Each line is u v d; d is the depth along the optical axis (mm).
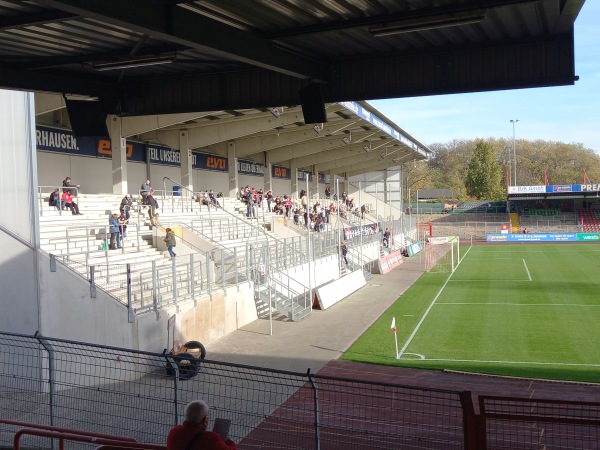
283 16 8258
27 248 16922
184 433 5633
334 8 8031
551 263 48156
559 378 16344
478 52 9891
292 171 59500
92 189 33250
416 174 131375
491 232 85000
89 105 11812
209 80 11539
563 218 88062
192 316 20672
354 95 10609
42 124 29781
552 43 9453
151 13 7023
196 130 37531
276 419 8422
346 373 17312
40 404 10188
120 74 11469
